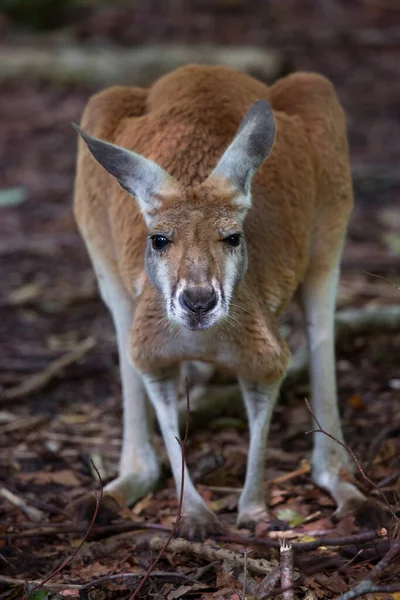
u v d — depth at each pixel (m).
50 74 23.47
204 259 7.41
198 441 10.37
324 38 26.19
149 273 7.86
